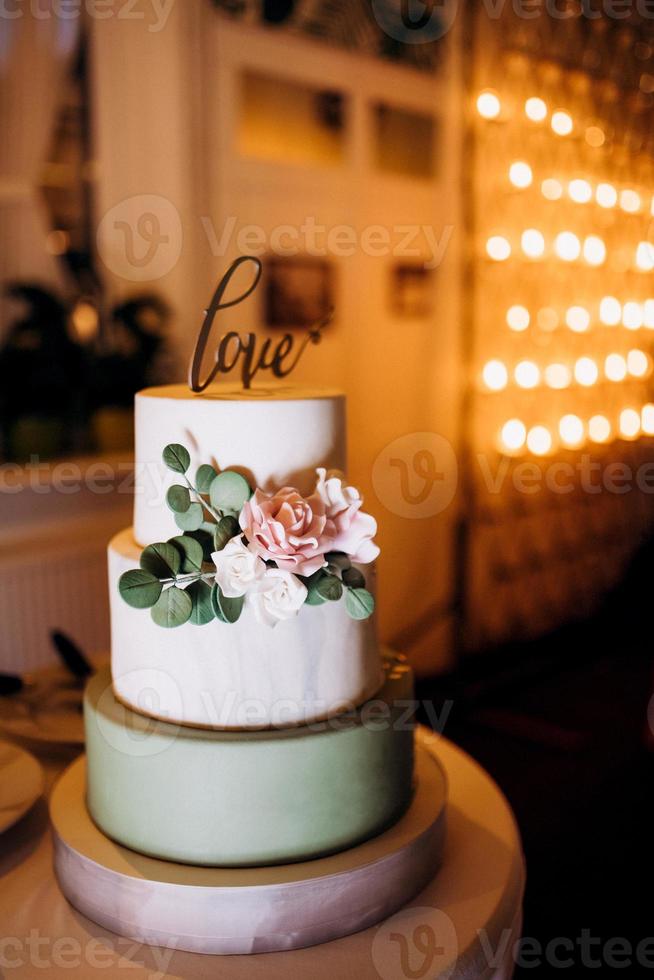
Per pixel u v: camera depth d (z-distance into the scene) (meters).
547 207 3.63
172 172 2.91
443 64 3.56
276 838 0.95
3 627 2.54
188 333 2.97
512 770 3.05
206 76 2.94
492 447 3.83
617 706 3.63
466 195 3.45
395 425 3.68
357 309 3.48
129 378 2.63
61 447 2.63
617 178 3.82
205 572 0.93
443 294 3.75
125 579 0.91
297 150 3.23
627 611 4.62
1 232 2.65
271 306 3.19
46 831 1.16
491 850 1.12
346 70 3.29
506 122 3.46
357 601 0.93
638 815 2.75
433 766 1.21
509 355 3.73
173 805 0.95
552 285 3.73
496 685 3.72
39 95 2.64
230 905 0.90
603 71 3.71
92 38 2.71
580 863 2.48
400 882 0.99
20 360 2.49
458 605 3.71
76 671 1.55
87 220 2.80
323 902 0.93
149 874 0.93
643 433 4.27
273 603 0.88
